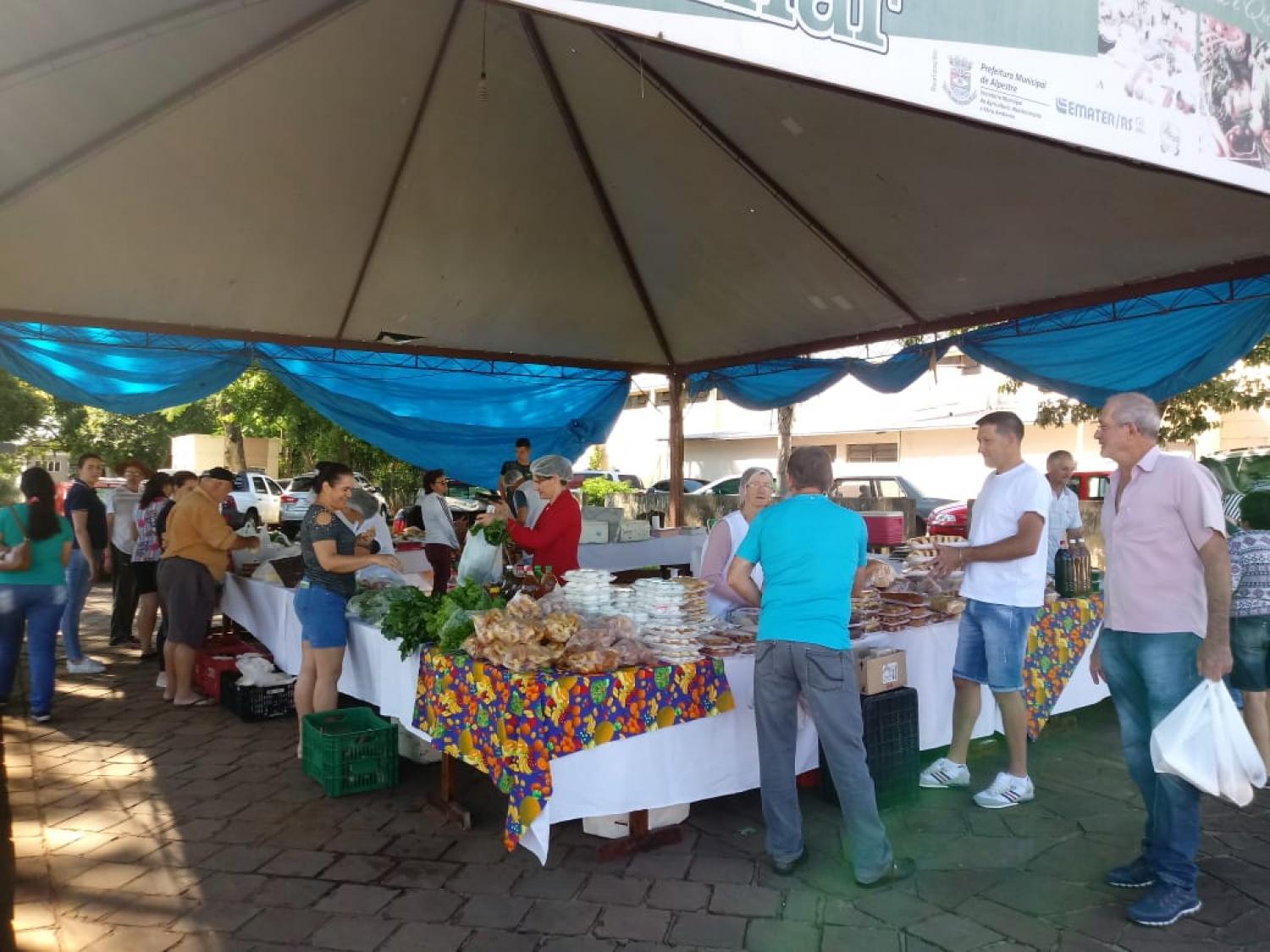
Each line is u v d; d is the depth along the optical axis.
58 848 3.65
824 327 8.60
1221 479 4.64
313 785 4.37
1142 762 3.23
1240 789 2.78
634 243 7.64
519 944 2.89
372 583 4.93
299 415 19.69
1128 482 3.19
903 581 4.75
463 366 10.19
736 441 28.56
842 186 5.91
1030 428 20.72
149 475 8.19
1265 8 3.71
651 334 9.68
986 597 3.97
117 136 4.97
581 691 3.16
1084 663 5.07
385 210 6.56
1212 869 3.44
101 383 8.02
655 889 3.27
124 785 4.38
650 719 3.33
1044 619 4.81
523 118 5.83
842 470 24.75
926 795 4.17
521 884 3.31
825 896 3.20
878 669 3.87
